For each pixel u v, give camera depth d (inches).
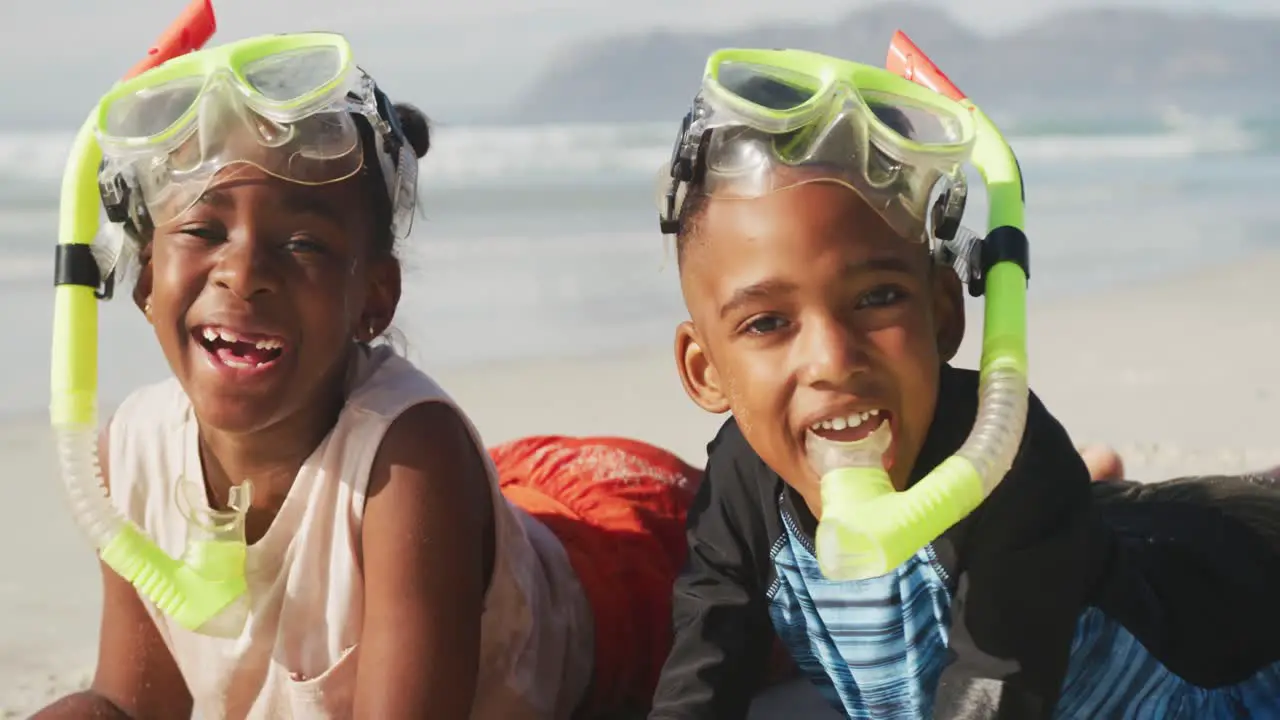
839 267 77.5
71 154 84.7
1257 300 286.0
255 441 90.0
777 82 80.7
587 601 114.1
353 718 91.2
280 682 93.4
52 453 179.3
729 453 95.8
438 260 328.2
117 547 81.6
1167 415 190.5
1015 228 77.6
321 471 91.3
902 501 70.7
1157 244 378.3
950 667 84.3
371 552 90.4
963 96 85.6
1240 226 413.4
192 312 85.3
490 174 619.8
